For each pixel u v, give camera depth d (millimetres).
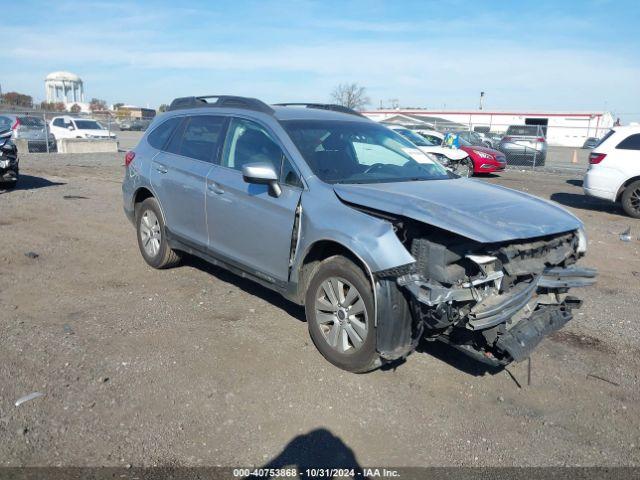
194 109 5996
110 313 5125
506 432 3586
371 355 3945
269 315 5191
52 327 4766
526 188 15570
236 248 5051
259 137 5020
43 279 6012
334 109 6094
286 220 4469
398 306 3793
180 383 3953
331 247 4277
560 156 33250
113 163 18766
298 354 4445
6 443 3219
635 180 11234
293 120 5012
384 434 3506
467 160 18328
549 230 3879
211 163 5402
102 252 7148
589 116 45062
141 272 6348
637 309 5781
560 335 5059
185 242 5727
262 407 3719
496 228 3670
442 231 3812
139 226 6535
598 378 4312
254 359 4344
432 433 3541
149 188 6160
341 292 4141
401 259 3670
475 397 3971
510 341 3779
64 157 20766
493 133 29484
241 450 3291
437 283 3713
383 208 3941
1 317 4930
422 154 5535
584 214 11609
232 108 5480
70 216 9320
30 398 3666
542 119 46281
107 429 3406
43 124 24688
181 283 6000
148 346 4480
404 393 3973
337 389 3969
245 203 4836
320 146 4785
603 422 3740
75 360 4199
